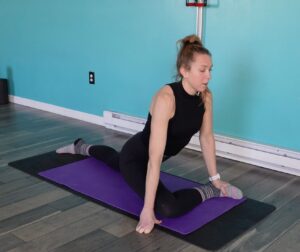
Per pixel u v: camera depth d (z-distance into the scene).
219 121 2.90
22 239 1.82
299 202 2.21
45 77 4.05
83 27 3.56
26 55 4.17
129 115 3.43
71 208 2.10
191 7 2.82
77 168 2.59
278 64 2.53
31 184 2.38
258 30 2.56
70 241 1.80
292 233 1.88
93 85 3.65
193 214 2.02
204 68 1.73
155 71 3.17
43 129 3.52
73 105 3.88
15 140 3.20
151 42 3.12
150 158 1.81
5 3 4.20
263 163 2.70
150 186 1.83
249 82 2.69
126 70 3.36
